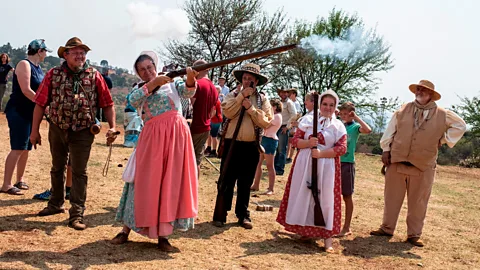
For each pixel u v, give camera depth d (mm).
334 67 24359
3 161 8391
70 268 4090
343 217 7336
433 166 6109
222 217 6008
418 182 6082
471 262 5535
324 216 5430
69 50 5188
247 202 6117
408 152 6043
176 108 4773
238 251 5078
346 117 6266
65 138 5355
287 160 13383
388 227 6340
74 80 5250
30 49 6195
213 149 12281
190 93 4773
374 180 11828
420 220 6090
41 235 4902
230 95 6102
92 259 4363
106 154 10688
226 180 6059
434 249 5945
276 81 26828
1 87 16047
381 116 25250
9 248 4441
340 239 6039
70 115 5227
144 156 4645
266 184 9484
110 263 4301
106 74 14078
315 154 5375
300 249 5387
